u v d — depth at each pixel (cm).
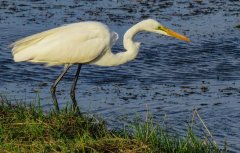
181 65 1867
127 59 1311
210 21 2369
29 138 1048
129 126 1235
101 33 1273
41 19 2289
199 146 1082
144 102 1506
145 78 1733
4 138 1039
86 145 1016
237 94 1595
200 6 2638
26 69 1750
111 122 1321
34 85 1625
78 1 2648
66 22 2259
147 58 1903
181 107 1474
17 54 1239
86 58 1268
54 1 2628
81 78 1706
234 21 2381
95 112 1409
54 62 1271
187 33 2184
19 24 2206
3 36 2053
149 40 2089
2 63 1786
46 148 1005
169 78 1744
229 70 1836
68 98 1513
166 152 1049
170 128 1311
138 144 1027
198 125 1349
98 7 2539
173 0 2750
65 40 1251
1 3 2553
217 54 1983
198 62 1900
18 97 1498
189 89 1639
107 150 1009
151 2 2695
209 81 1727
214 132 1308
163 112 1431
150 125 1181
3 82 1642
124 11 2480
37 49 1238
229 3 2725
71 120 1129
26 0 2634
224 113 1438
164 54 1950
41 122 1099
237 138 1273
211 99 1547
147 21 1302
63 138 1052
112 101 1503
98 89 1612
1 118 1121
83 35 1257
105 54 1291
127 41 1305
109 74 1747
